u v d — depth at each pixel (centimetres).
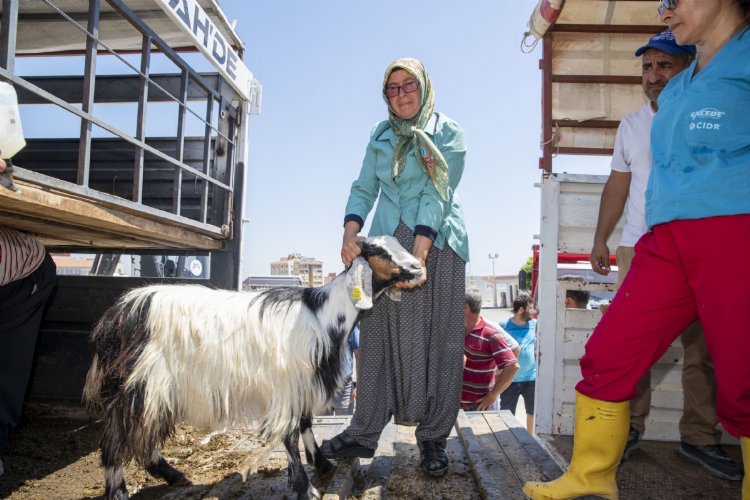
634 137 356
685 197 220
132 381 300
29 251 390
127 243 561
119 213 411
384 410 329
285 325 302
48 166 684
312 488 295
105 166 665
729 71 216
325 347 302
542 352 412
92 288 556
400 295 313
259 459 356
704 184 216
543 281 416
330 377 306
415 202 331
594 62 466
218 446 412
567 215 423
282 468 349
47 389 551
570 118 467
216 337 301
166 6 441
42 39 667
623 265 356
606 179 418
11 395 392
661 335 239
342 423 442
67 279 559
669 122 238
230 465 365
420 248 306
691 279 224
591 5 441
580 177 420
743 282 208
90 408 341
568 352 411
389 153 334
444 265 329
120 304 324
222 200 591
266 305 308
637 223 348
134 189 433
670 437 392
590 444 248
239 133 616
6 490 359
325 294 315
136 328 311
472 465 325
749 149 214
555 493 252
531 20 454
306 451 328
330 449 327
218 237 589
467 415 446
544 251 419
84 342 551
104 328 321
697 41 233
